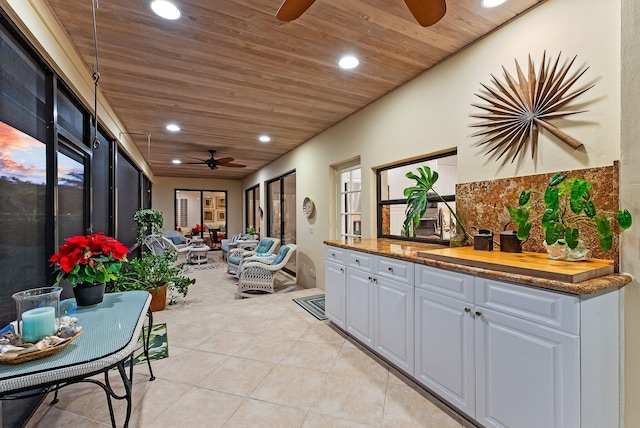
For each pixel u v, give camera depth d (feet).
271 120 12.55
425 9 4.60
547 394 4.03
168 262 13.57
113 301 5.65
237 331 9.42
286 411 5.62
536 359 4.16
